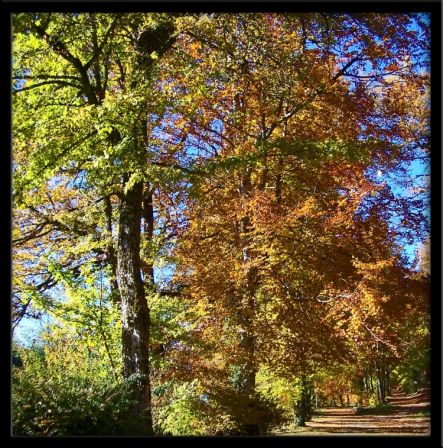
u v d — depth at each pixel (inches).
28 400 212.5
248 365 377.4
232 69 350.9
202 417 342.6
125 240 324.5
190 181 327.9
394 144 384.5
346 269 374.9
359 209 394.0
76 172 377.1
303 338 376.8
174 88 343.6
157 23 306.5
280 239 370.9
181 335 399.5
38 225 431.2
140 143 306.7
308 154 341.4
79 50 335.6
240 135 441.7
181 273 456.1
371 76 414.9
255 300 393.7
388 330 363.9
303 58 379.2
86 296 389.1
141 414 256.4
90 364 356.2
